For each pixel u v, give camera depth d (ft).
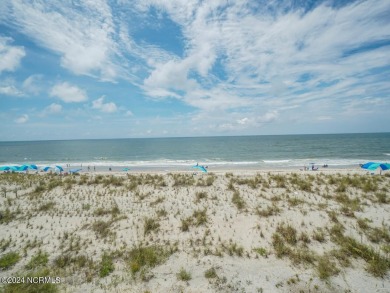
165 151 232.94
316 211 35.04
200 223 31.94
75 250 25.73
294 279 20.66
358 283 19.93
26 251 25.49
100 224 31.63
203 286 20.01
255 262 23.43
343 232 28.50
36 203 40.70
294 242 26.40
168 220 33.24
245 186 51.83
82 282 20.52
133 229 30.63
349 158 148.05
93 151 245.24
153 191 48.26
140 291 19.39
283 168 108.27
